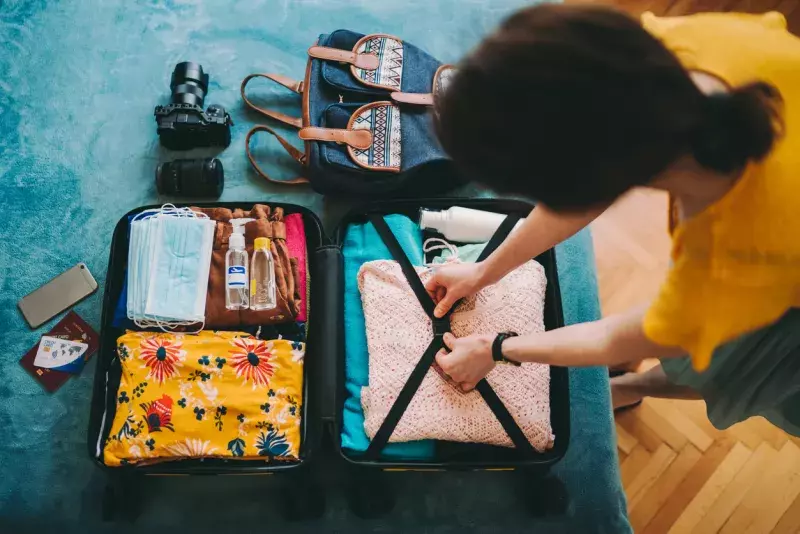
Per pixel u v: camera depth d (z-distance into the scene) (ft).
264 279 3.96
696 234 1.96
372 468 3.90
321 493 4.12
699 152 1.64
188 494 4.16
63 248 4.66
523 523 4.15
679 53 1.89
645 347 2.32
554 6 1.55
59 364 4.38
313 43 5.21
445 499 4.18
